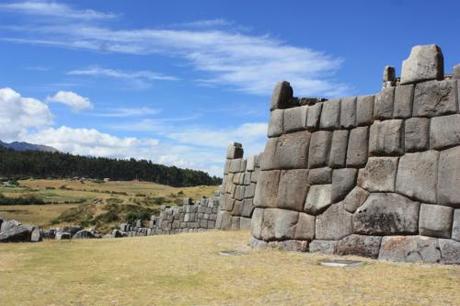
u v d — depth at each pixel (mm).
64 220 57062
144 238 20781
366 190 13000
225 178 25781
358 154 13383
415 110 12305
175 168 170500
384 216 12414
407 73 12594
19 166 157125
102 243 19391
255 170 23719
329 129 14266
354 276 10695
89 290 10695
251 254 14273
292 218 14680
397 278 10234
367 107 13406
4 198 87688
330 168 13992
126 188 133125
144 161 172375
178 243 17547
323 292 9562
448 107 11711
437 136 11781
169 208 33594
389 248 12156
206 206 30906
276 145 15734
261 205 15828
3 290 10828
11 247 18359
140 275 12117
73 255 16062
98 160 169375
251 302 9211
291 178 14992
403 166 12297
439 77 12133
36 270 13273
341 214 13477
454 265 10930
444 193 11391
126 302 9609
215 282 10977
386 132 12766
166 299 9727
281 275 11227
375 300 8805
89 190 121625
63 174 161375
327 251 13570
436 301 8562
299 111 15203
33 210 71562
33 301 9852
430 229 11484
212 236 19391
